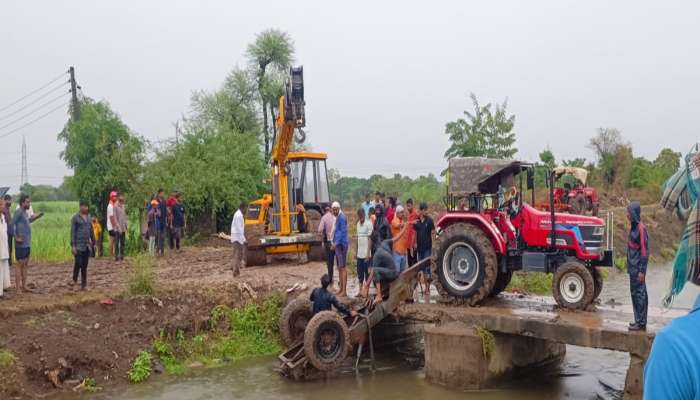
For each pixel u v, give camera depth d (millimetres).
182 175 25500
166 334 10828
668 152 45688
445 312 10000
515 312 9711
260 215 19422
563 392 9195
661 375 1648
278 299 12125
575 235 10023
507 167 10445
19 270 11844
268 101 37312
